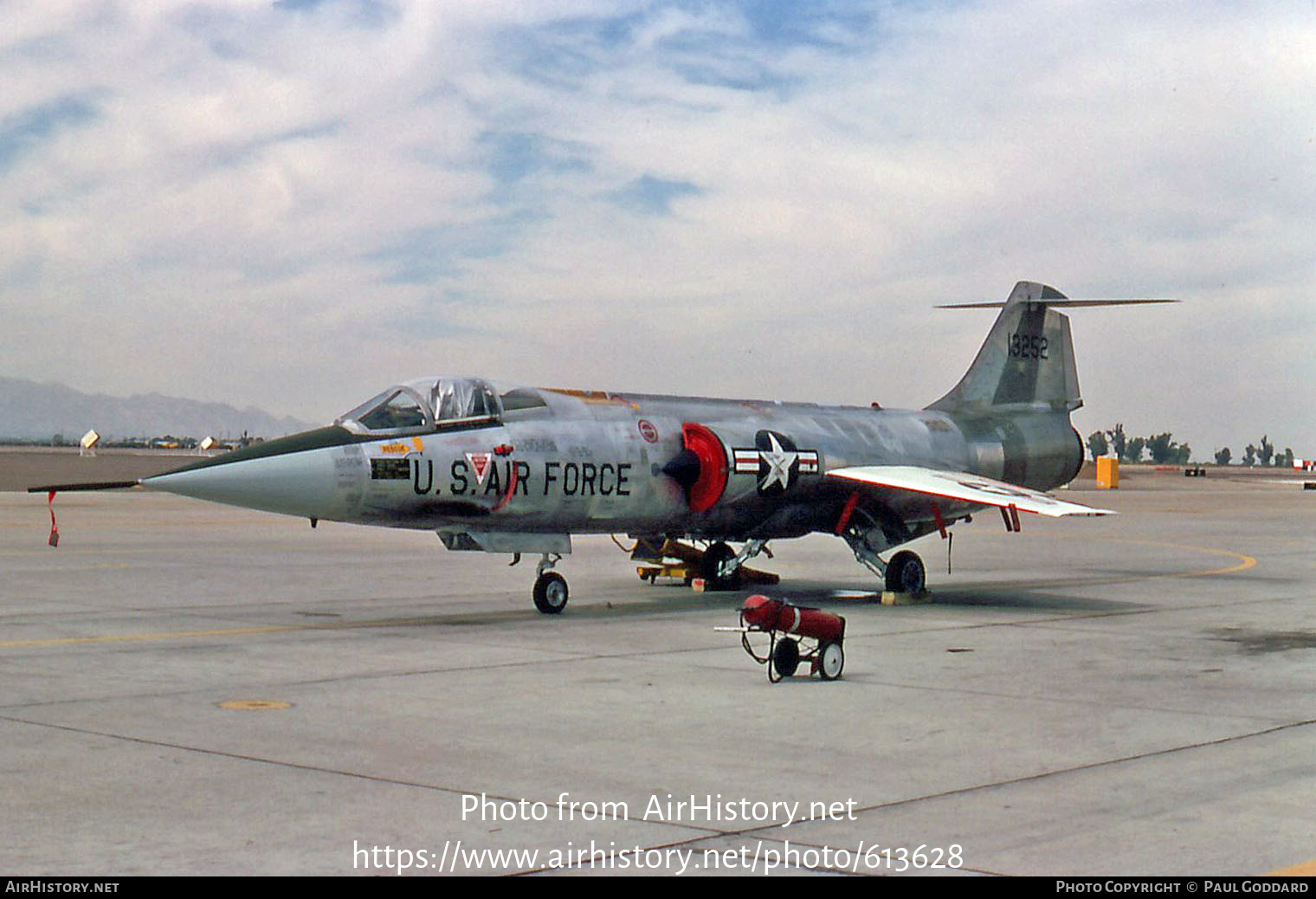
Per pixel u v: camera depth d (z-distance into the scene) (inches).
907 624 738.2
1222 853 295.9
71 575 981.2
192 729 421.4
